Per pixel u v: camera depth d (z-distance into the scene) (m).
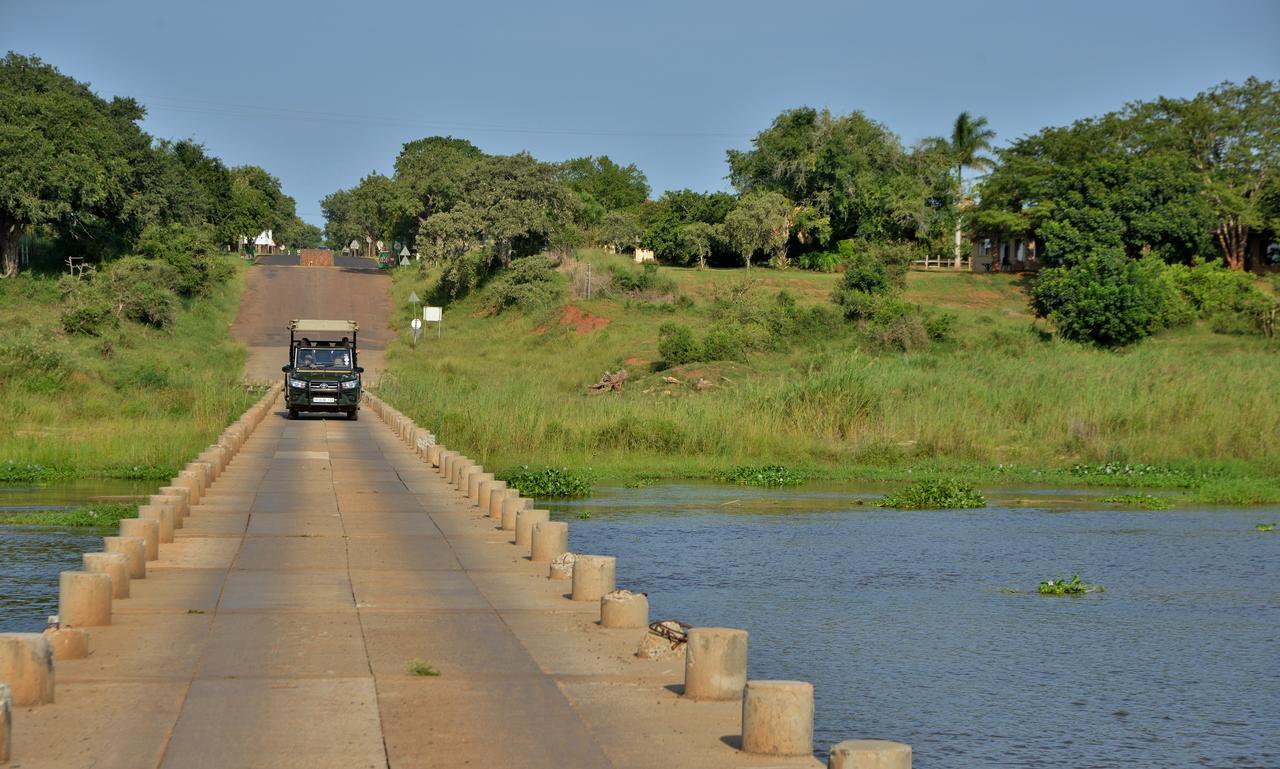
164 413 64.31
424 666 15.57
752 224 156.88
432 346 119.56
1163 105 157.12
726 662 14.33
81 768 11.36
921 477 49.16
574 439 54.75
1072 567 27.91
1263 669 18.61
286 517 31.00
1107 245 134.50
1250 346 103.00
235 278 159.62
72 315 102.81
